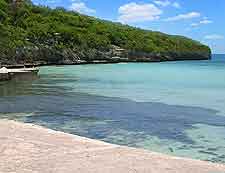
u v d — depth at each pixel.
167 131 16.02
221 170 9.16
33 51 79.56
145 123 17.78
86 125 17.17
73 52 92.00
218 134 15.52
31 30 89.38
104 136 14.98
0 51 69.44
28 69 52.09
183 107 23.06
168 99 27.06
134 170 8.88
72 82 40.78
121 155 10.22
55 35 92.12
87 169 8.88
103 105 23.61
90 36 103.69
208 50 165.50
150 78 48.22
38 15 105.69
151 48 124.12
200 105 24.02
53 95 28.75
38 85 36.75
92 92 31.34
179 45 146.88
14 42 76.31
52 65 83.00
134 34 128.75
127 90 33.34
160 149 13.07
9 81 40.44
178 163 9.66
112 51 105.00
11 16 94.38
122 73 57.97
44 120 18.31
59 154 10.12
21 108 21.95
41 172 8.57
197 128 16.70
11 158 9.61
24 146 10.82
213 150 13.00
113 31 119.25
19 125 13.95
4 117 18.92
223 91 32.94
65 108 22.19
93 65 87.38
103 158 9.86
